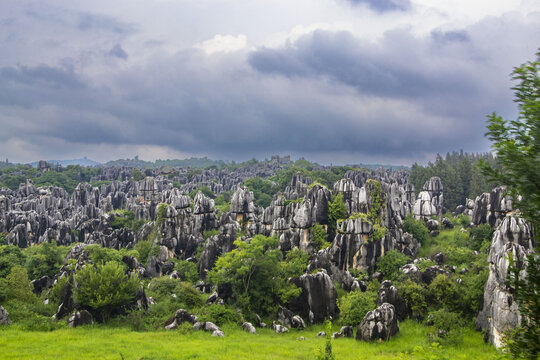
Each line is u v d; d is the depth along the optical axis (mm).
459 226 97375
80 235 120250
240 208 108500
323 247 80188
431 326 55188
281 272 68688
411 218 91062
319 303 62531
